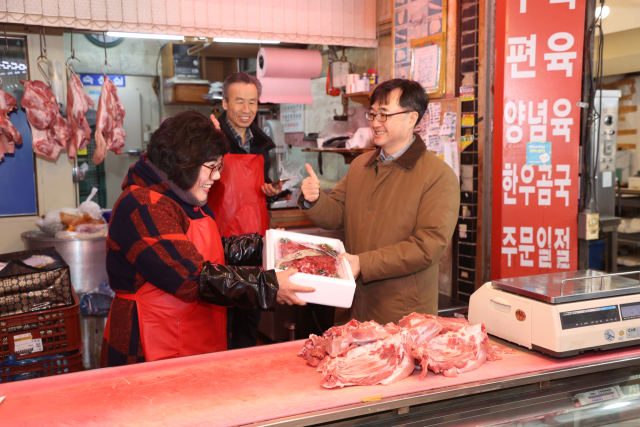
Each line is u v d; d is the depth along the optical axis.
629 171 4.79
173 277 1.40
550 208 2.92
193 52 4.69
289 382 1.26
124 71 5.32
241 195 2.66
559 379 1.39
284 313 3.53
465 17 3.39
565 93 2.84
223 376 1.29
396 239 1.98
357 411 1.11
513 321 1.46
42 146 3.56
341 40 4.09
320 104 4.65
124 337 1.53
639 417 1.23
